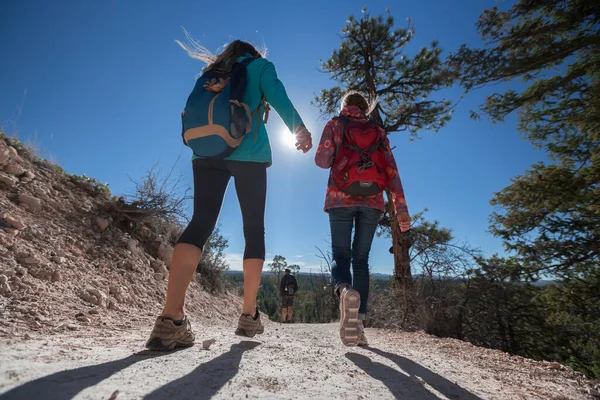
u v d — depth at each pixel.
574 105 8.63
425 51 12.02
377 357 2.29
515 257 9.74
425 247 6.76
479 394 1.65
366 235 2.85
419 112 11.86
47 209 4.68
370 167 2.63
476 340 6.39
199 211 2.04
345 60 12.83
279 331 4.48
